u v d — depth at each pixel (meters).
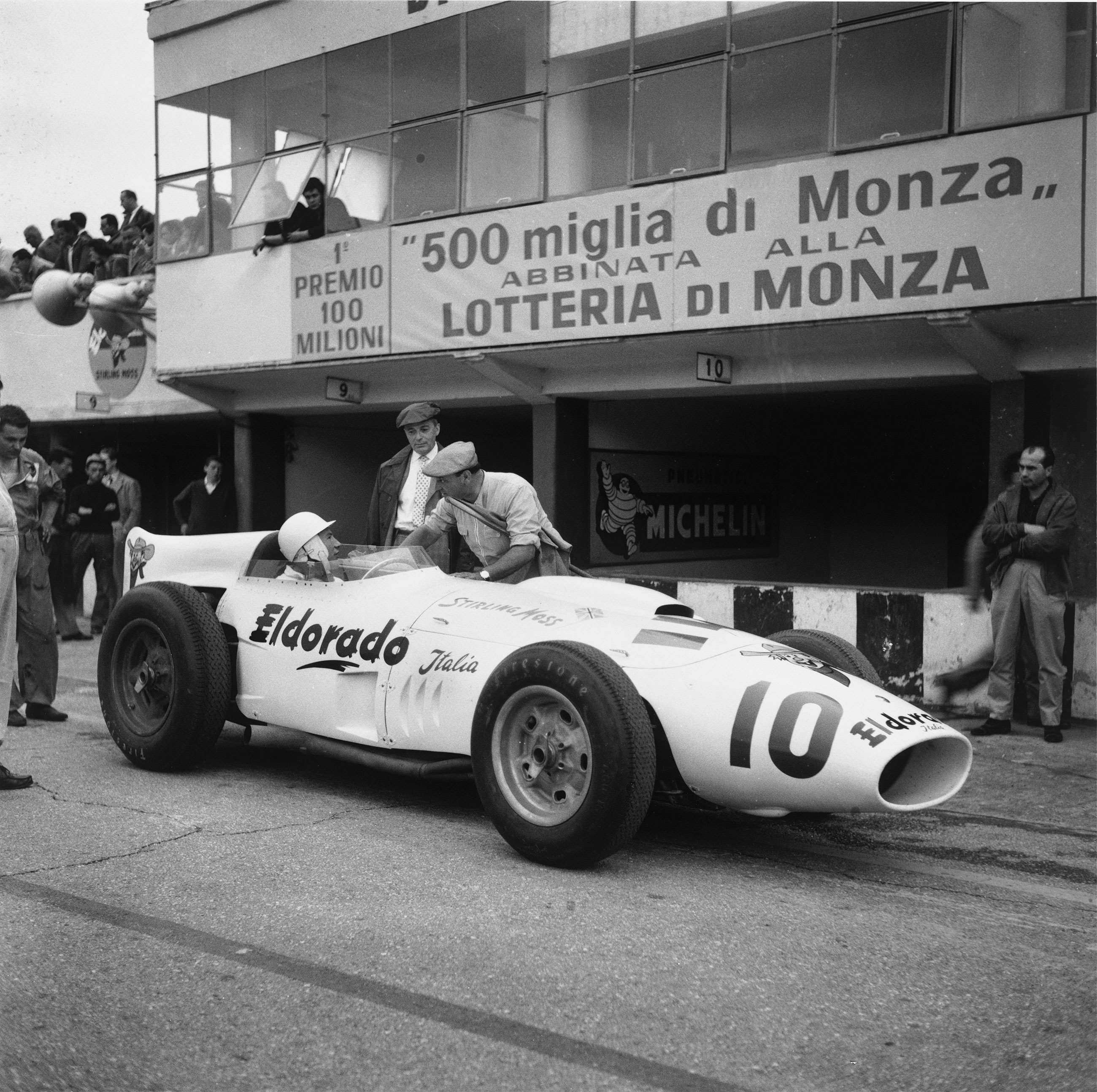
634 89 8.81
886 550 14.15
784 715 4.23
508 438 15.20
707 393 9.96
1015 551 6.97
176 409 13.60
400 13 10.23
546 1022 3.05
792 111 8.09
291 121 11.05
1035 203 7.05
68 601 11.38
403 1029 2.99
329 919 3.72
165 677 5.64
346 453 13.75
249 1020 3.03
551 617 4.90
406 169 10.25
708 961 3.47
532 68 9.41
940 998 3.27
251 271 11.30
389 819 4.93
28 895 3.89
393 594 5.29
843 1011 3.17
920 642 8.00
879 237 7.64
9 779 5.30
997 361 7.77
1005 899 4.18
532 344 9.40
